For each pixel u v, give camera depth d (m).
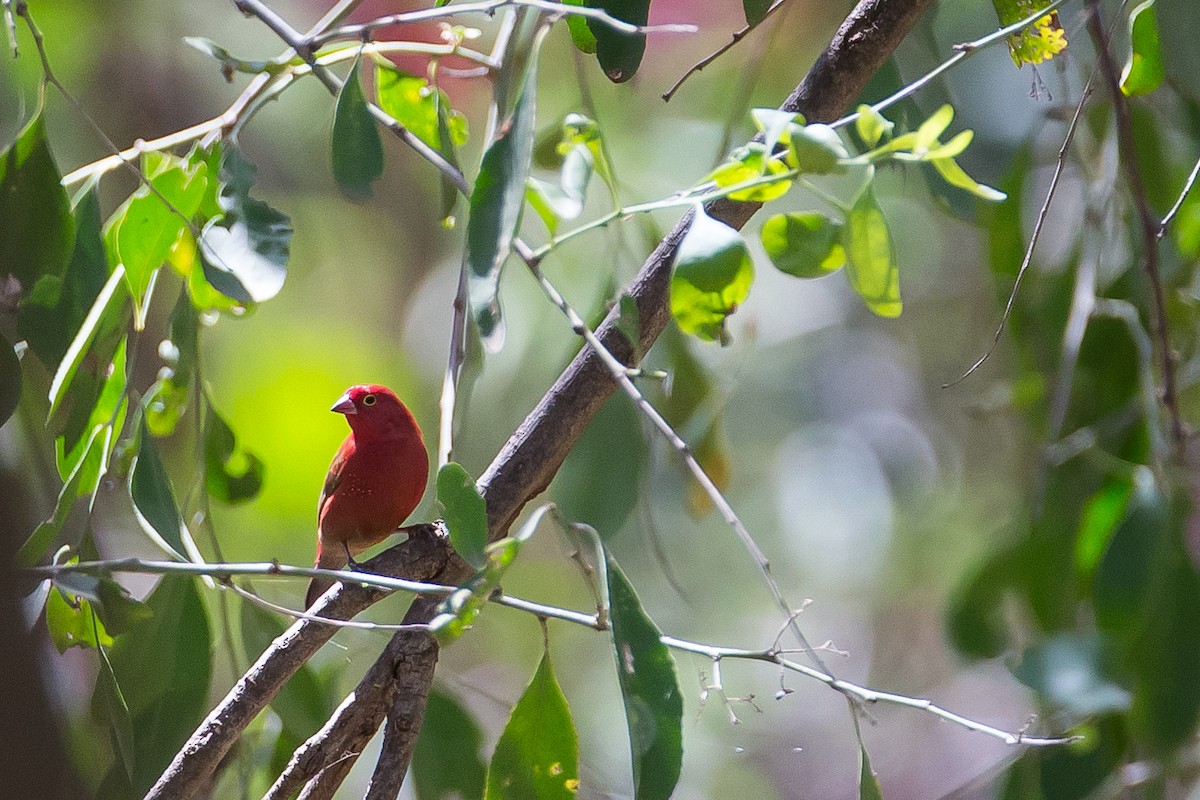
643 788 5.03
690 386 8.40
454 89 13.91
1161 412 7.81
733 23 14.91
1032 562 8.57
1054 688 7.41
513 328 12.88
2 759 4.85
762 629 17.44
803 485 17.75
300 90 14.91
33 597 6.07
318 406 15.05
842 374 17.73
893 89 7.34
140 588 11.88
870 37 6.21
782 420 17.62
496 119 6.15
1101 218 8.29
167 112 14.55
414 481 7.68
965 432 17.42
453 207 6.65
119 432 6.27
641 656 5.13
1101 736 7.77
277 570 5.14
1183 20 8.79
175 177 6.38
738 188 5.06
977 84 9.76
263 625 7.19
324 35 5.82
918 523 17.67
